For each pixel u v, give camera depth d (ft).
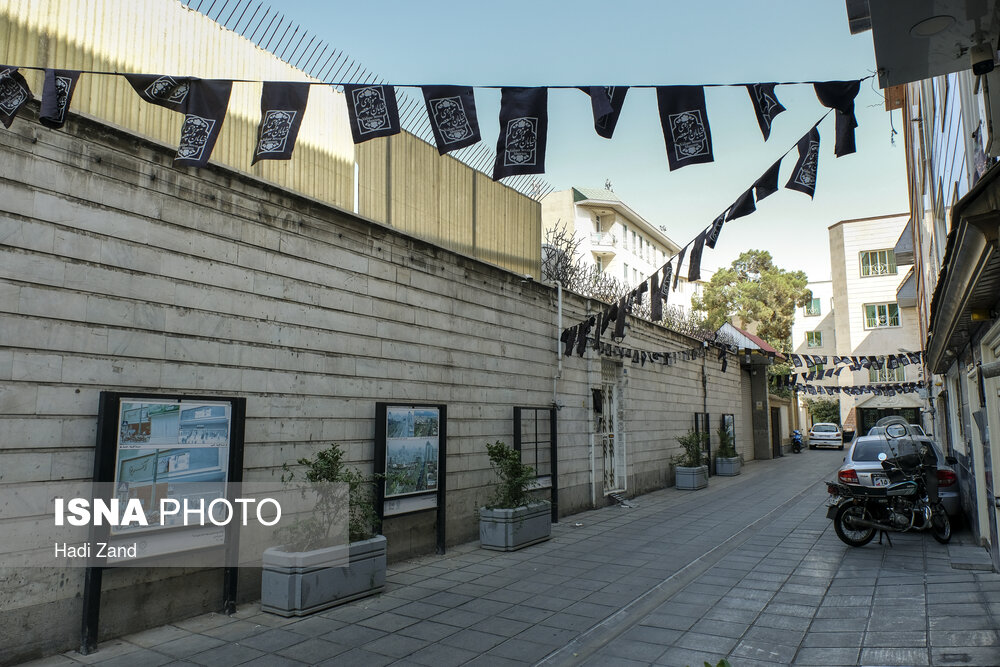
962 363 29.71
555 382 38.60
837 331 114.42
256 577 20.58
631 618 19.72
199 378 19.16
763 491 52.65
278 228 22.03
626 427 48.37
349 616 19.42
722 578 24.49
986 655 15.39
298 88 14.14
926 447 33.68
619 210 123.34
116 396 16.66
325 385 23.32
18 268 15.38
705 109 13.16
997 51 10.78
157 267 18.29
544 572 25.12
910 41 10.14
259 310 21.12
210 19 21.16
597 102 13.07
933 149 27.50
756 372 92.02
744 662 16.11
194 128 13.62
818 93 12.96
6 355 15.06
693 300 119.44
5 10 16.15
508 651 16.83
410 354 27.53
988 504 24.30
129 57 18.79
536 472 35.53
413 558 26.78
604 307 44.93
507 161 13.48
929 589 21.53
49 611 15.55
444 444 28.09
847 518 29.55
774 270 122.31
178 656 15.98
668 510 42.19
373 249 26.04
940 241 29.32
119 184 17.57
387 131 13.73
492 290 33.53
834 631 18.08
